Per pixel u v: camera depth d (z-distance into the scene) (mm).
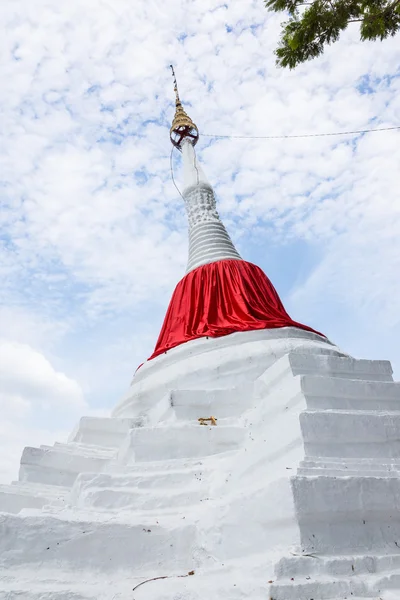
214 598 5500
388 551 6332
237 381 13836
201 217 22734
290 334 15789
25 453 11406
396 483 6797
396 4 9648
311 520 6082
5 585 5969
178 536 7305
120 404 15891
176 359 15828
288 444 7691
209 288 18500
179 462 9883
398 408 9008
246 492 7148
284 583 5262
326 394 8555
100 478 8969
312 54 10648
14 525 6590
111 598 5836
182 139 27828
